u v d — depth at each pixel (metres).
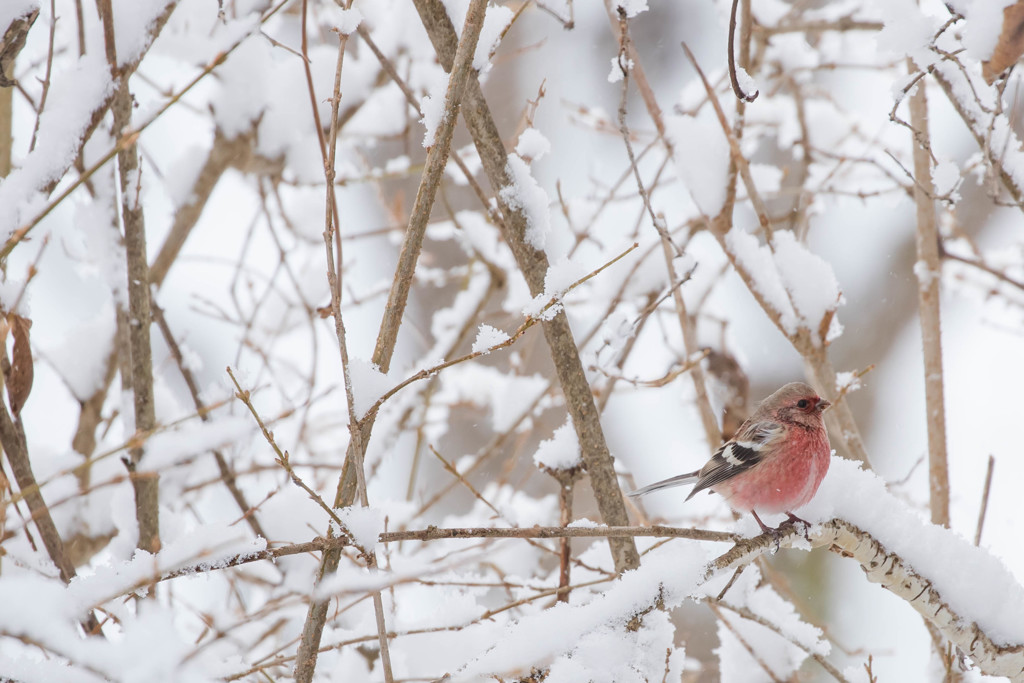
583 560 9.04
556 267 5.82
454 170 13.19
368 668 9.78
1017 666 6.98
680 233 12.50
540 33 15.84
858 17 13.71
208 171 11.35
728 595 8.43
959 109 8.63
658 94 15.57
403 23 12.12
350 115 11.98
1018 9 7.27
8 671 5.29
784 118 13.98
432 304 15.80
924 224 10.05
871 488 7.21
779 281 9.69
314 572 9.16
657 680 7.38
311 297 12.62
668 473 14.89
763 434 8.86
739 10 12.85
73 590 5.41
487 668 5.86
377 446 11.51
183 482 10.23
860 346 17.83
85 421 10.59
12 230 6.45
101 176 9.23
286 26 13.96
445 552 10.32
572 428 8.27
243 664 6.67
